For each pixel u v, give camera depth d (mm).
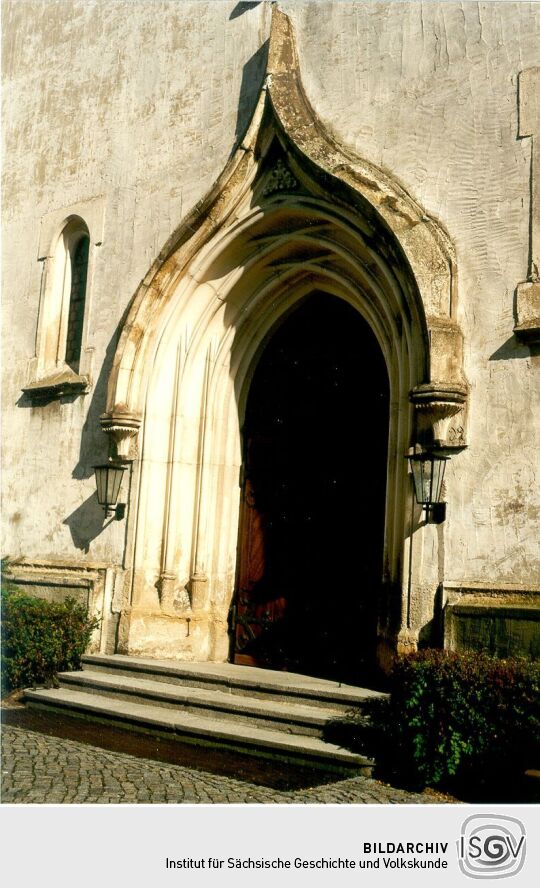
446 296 7652
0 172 12672
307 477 9500
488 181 7785
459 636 7090
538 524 7098
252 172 9078
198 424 9844
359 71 8766
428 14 8391
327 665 8945
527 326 7273
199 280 9578
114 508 9945
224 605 9695
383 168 8438
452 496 7508
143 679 8852
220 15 10133
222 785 6152
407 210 7957
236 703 7715
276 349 10016
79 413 10875
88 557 10289
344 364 9398
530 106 7641
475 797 6074
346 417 9305
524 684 5973
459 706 6117
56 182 11805
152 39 10836
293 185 8859
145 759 6844
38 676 9328
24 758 6738
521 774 5988
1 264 12422
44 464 11172
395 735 6473
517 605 6965
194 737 7410
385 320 8508
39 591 10461
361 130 8641
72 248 11883
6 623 9352
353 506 9102
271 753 6953
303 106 8805
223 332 9844
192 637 9469
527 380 7305
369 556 8875
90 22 11695
